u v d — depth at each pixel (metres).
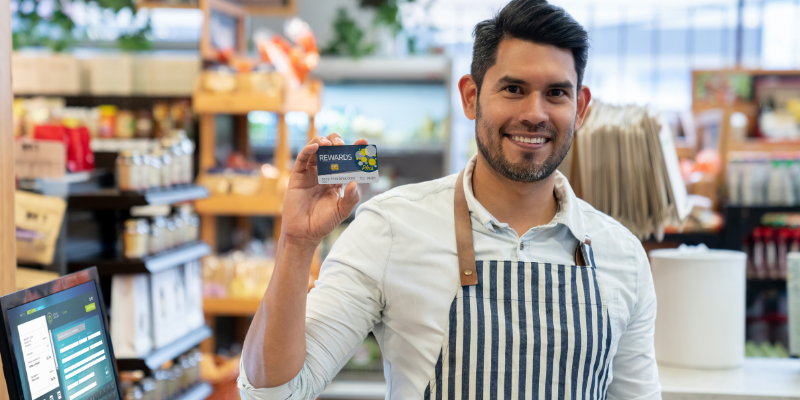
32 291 1.48
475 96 1.46
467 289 1.38
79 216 3.02
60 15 5.20
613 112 2.30
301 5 7.05
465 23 7.66
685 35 8.15
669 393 1.90
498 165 1.35
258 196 4.36
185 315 3.38
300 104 4.59
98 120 4.43
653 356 1.54
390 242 1.41
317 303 1.35
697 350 2.07
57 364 1.54
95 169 3.44
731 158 4.52
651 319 1.53
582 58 1.37
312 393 1.32
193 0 4.58
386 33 6.45
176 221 3.35
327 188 1.26
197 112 4.45
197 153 4.55
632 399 1.51
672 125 5.36
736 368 2.09
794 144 4.68
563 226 1.46
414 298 1.38
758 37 7.70
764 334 4.54
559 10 1.33
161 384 3.08
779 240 4.53
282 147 4.48
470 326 1.36
